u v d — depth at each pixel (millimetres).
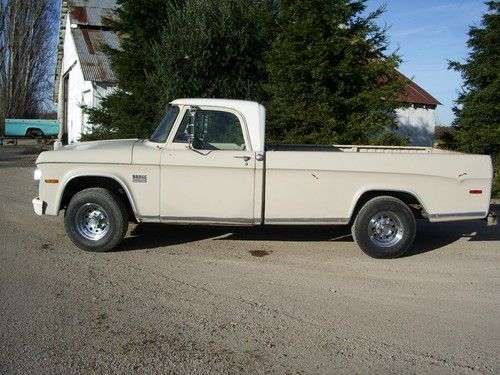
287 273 6230
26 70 42750
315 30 11914
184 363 3957
